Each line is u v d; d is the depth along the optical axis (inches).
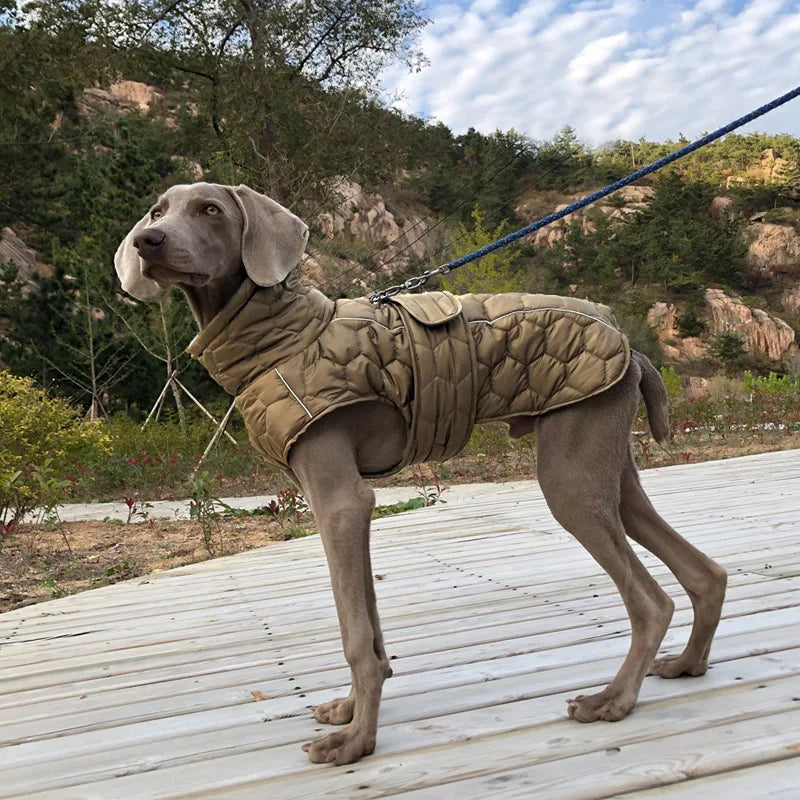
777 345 2322.8
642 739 94.7
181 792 91.9
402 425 106.1
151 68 794.8
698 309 2354.8
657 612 103.7
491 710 108.2
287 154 720.3
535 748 94.9
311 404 99.3
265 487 423.2
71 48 775.7
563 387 105.0
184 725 112.5
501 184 2536.9
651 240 2536.9
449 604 164.7
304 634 152.6
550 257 2406.5
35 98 895.7
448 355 104.7
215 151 690.2
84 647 154.3
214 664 138.8
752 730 94.8
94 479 420.5
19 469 297.6
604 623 143.6
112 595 198.8
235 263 106.7
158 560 259.1
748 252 2792.8
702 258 2593.5
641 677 102.5
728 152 4200.3
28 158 912.9
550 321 107.1
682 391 872.9
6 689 133.3
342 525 96.6
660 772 86.2
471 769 91.0
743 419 533.3
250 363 103.7
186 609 177.9
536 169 3085.6
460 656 131.7
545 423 106.7
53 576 244.4
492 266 668.1
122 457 458.6
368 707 95.7
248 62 708.0
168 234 99.5
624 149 4394.7
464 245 684.1
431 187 2365.9
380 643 109.6
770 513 233.1
